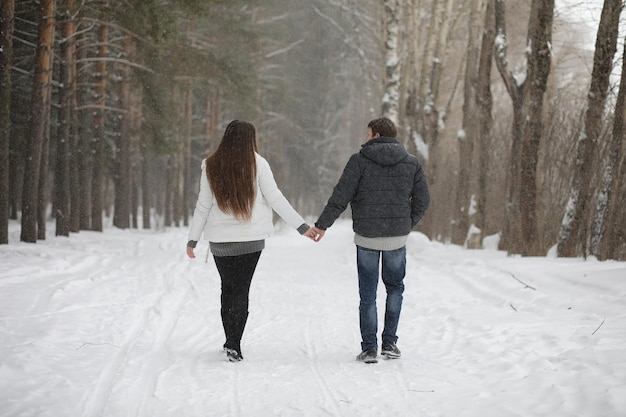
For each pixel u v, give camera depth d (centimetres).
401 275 530
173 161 3416
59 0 1712
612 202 1116
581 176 1248
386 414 375
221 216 503
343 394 415
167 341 572
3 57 1229
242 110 2456
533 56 1374
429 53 2261
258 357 522
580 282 796
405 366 493
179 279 1018
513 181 1570
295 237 2697
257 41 2666
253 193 503
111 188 4697
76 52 1941
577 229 1252
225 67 2012
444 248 1775
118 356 500
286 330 646
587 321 612
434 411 379
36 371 434
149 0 1617
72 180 2056
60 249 1300
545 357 482
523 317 671
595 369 424
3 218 1254
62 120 1836
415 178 530
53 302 710
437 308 773
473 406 386
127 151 2638
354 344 580
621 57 1255
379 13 2820
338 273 1236
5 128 1241
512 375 451
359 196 522
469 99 2228
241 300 509
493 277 960
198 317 698
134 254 1390
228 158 501
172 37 1725
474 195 2188
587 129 1233
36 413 352
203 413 372
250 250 504
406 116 2289
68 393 390
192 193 4350
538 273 902
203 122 3731
